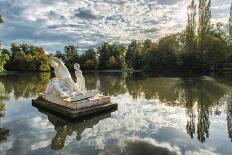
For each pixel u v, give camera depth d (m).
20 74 73.31
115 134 11.27
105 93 26.08
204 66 59.53
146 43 96.50
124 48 110.94
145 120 13.86
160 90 27.47
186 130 11.85
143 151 9.19
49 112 16.41
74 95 16.42
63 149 9.48
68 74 18.02
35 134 11.49
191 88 28.45
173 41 67.38
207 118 14.30
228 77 42.84
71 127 12.66
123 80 43.25
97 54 106.62
